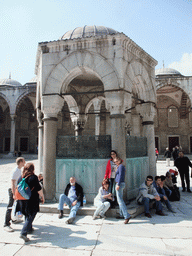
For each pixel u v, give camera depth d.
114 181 5.15
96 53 5.84
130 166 6.06
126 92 5.76
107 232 4.12
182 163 8.10
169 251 3.40
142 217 5.02
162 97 29.39
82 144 5.84
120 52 5.67
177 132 29.17
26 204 3.90
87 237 3.91
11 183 4.29
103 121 27.80
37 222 4.66
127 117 17.16
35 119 32.38
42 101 6.08
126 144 5.95
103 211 4.86
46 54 6.19
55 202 5.75
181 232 4.13
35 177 4.02
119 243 3.67
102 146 5.71
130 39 5.89
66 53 6.06
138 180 6.45
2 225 4.58
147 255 3.28
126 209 4.68
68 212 5.19
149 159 7.18
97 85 9.59
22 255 3.30
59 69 6.07
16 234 4.10
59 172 5.91
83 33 6.71
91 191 5.65
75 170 5.80
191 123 28.92
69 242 3.72
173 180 7.31
